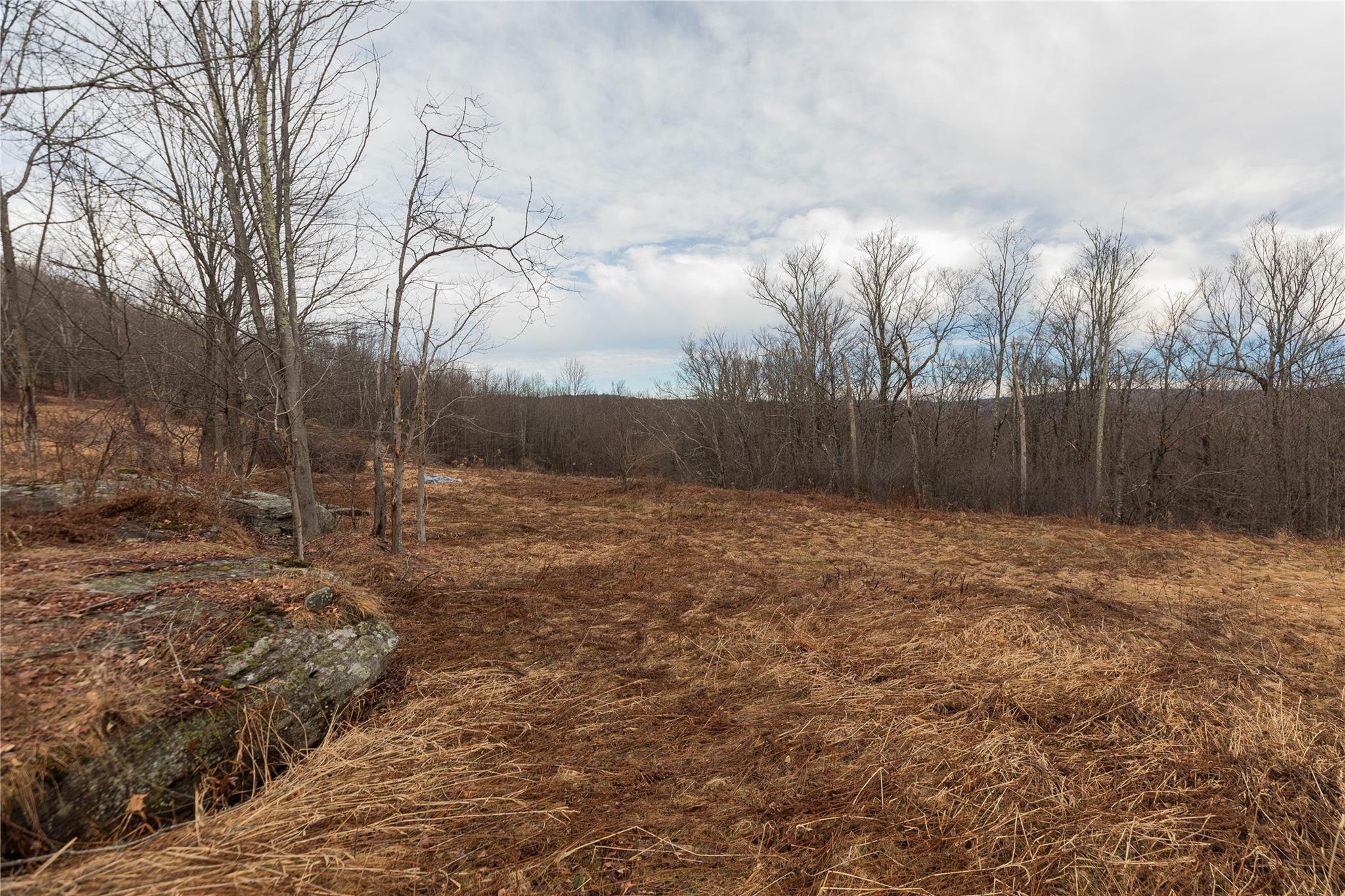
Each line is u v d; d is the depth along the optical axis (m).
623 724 4.36
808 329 28.09
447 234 8.32
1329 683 5.08
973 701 4.64
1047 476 22.72
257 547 7.03
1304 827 3.13
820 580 8.98
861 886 2.78
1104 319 22.59
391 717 4.15
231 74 7.13
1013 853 2.98
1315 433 18.56
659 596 7.93
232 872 2.56
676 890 2.76
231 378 7.81
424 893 2.67
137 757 2.79
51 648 3.15
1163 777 3.61
